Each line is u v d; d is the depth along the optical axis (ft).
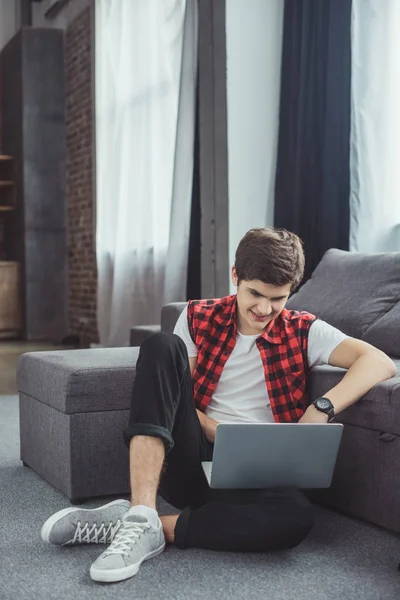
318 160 13.00
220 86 14.16
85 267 24.44
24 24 27.25
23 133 25.44
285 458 5.61
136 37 19.49
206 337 6.33
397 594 5.10
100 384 7.27
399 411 5.85
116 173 20.52
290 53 13.84
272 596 5.08
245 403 6.25
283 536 5.62
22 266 25.95
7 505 7.23
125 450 7.41
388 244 11.71
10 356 20.81
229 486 5.68
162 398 5.58
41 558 5.81
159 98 18.34
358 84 11.87
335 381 6.38
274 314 5.79
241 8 14.17
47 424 7.78
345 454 6.51
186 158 16.58
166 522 5.95
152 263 18.88
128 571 5.33
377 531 6.33
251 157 14.38
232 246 14.33
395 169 11.57
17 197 26.35
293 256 5.64
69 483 7.25
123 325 20.10
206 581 5.32
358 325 8.72
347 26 12.19
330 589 5.19
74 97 24.85
